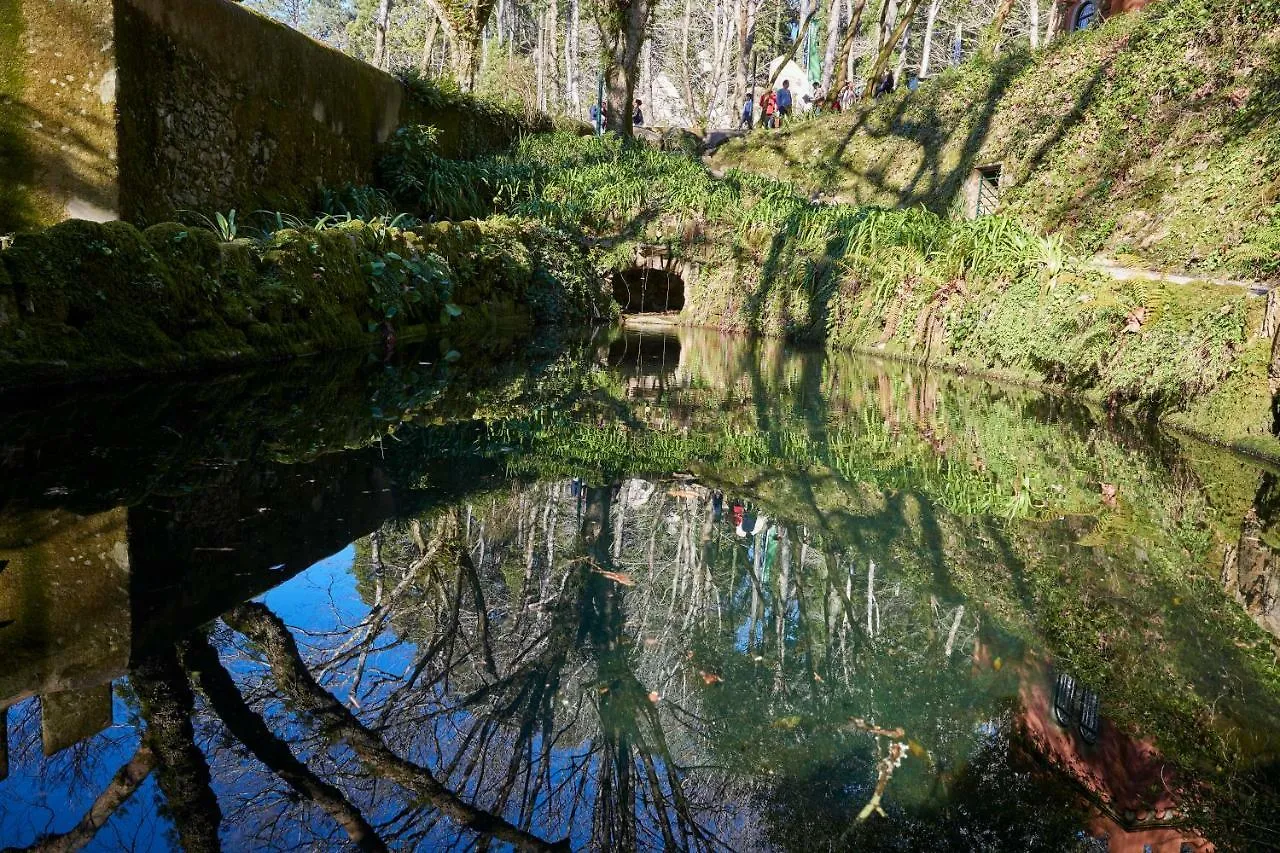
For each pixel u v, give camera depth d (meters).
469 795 1.44
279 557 2.39
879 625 2.13
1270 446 4.27
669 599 2.27
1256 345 4.80
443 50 31.69
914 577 2.46
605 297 13.14
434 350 7.69
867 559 2.60
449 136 14.61
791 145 19.39
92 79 6.00
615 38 17.39
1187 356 5.29
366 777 1.47
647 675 1.87
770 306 11.70
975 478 3.71
